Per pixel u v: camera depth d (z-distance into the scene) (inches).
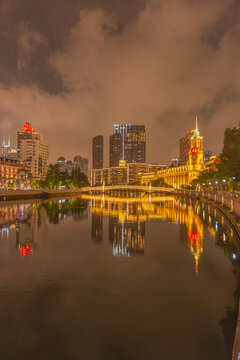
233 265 565.0
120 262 595.5
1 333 320.2
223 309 374.9
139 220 1275.8
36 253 675.4
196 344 298.0
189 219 1273.4
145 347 293.7
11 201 2733.8
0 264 584.1
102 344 298.2
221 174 3011.8
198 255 642.8
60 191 4234.7
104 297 414.3
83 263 589.0
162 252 673.0
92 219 1323.8
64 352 286.7
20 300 405.4
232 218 1031.0
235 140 2573.8
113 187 6589.6
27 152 7559.1
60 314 363.6
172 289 443.2
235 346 275.7
